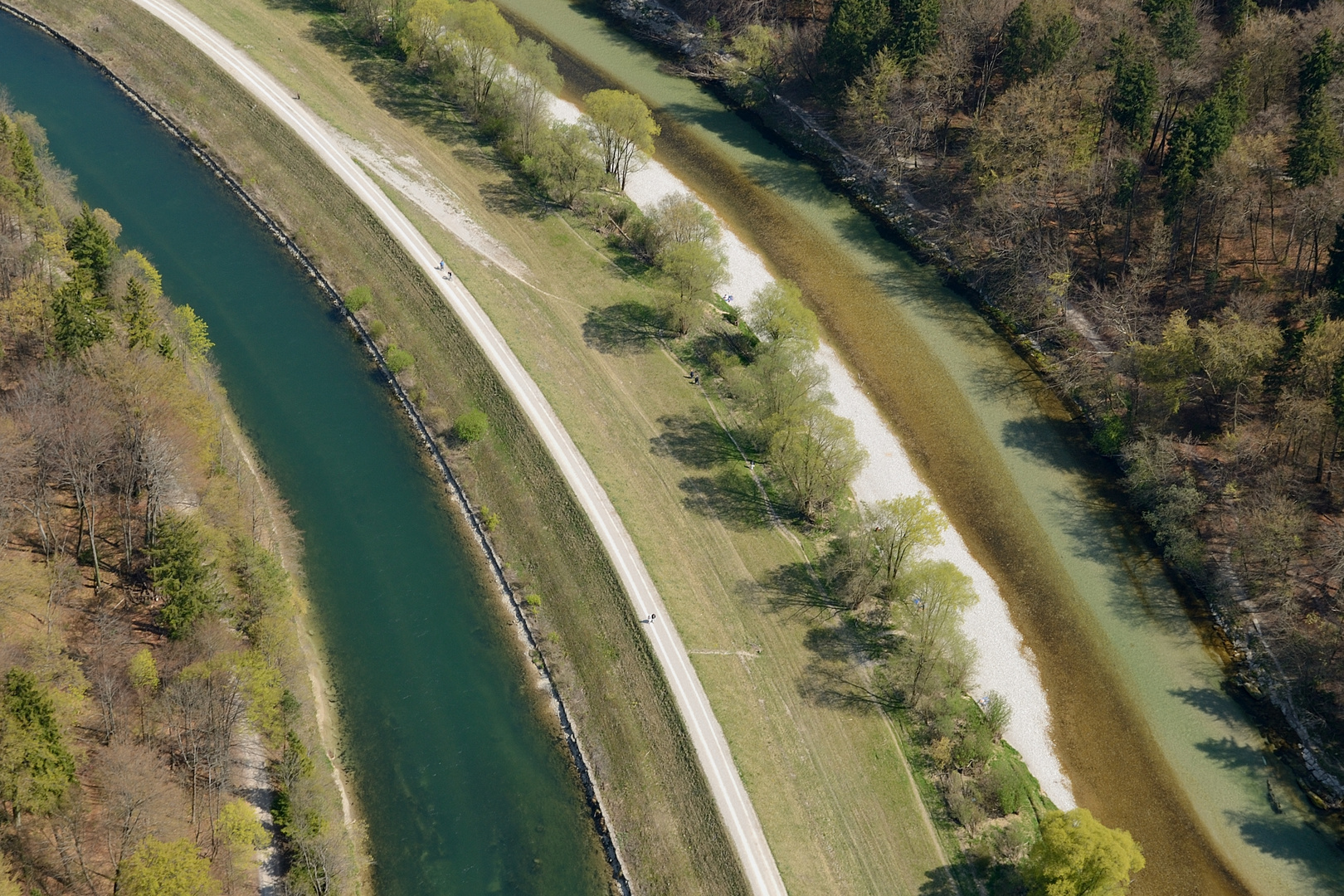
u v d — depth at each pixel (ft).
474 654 394.93
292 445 446.60
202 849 316.60
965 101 600.80
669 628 398.83
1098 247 517.96
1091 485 463.01
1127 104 510.58
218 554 377.09
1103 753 385.70
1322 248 486.38
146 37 613.11
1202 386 461.37
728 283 515.50
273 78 599.98
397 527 427.33
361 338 490.49
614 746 372.79
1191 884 356.38
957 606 383.86
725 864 345.51
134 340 396.78
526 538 425.69
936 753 373.40
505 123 592.19
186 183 551.18
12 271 418.31
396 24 630.74
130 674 335.88
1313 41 533.55
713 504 442.50
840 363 506.48
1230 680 404.36
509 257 531.91
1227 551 431.43
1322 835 366.43
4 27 626.64
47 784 291.99
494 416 460.55
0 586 336.90
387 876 337.72
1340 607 400.67
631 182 588.09
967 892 344.69
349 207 537.65
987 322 525.75
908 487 460.14
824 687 390.01
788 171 604.08
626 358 494.59
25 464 358.02
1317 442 427.74
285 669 366.22
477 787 361.30
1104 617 422.41
